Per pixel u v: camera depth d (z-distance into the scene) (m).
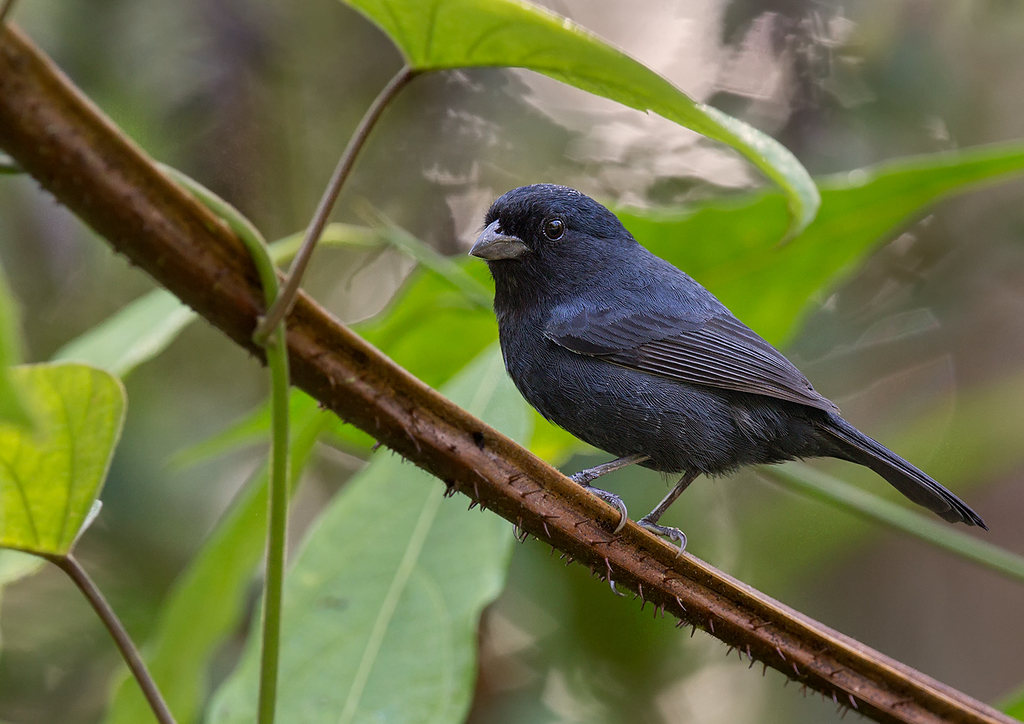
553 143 12.77
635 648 12.31
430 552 6.23
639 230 8.44
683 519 12.41
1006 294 13.83
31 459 3.98
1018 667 13.55
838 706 5.54
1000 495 13.69
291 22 12.60
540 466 5.10
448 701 5.81
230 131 12.49
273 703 4.07
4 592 11.63
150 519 12.52
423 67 3.87
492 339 9.12
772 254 8.55
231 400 13.17
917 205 8.04
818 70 12.88
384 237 7.33
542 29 3.64
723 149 12.61
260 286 4.09
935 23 12.98
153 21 12.05
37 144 3.69
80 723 11.43
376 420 4.72
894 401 14.40
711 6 12.98
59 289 12.79
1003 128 13.05
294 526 13.70
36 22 11.72
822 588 14.44
